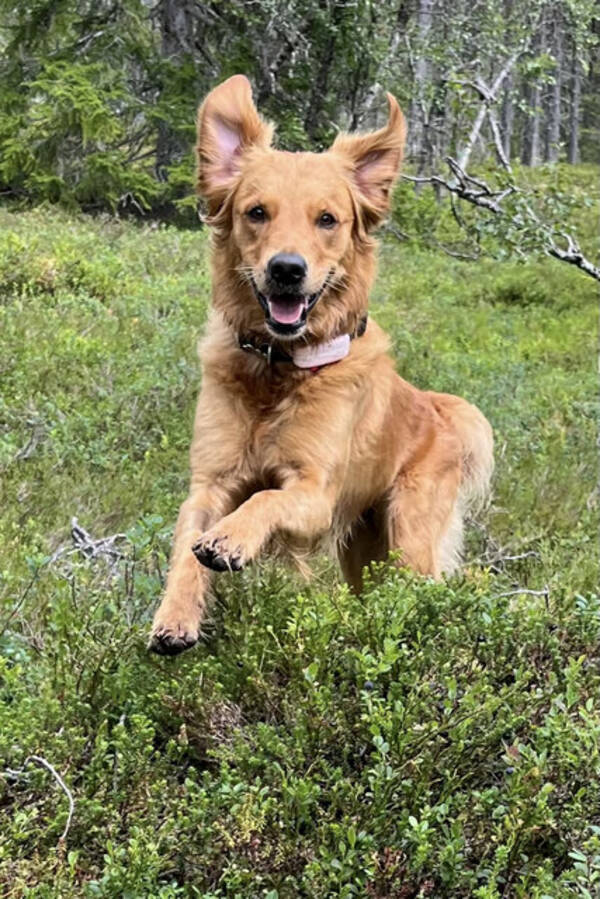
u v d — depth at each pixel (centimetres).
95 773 183
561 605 212
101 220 715
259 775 186
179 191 794
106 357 341
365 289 231
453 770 182
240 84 233
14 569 233
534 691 191
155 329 397
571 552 276
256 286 220
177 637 201
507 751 185
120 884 171
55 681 195
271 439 222
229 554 203
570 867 180
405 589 202
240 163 231
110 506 268
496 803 182
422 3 739
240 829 177
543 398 406
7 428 296
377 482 240
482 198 312
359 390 228
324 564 246
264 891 175
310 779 180
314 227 223
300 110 779
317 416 222
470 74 703
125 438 299
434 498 246
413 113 940
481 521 285
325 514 220
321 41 742
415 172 952
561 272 683
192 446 227
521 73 722
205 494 222
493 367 448
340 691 190
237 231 225
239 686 195
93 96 741
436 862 176
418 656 191
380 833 177
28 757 183
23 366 327
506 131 1426
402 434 245
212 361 226
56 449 283
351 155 233
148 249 579
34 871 174
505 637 198
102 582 221
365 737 186
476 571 238
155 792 182
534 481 313
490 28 695
